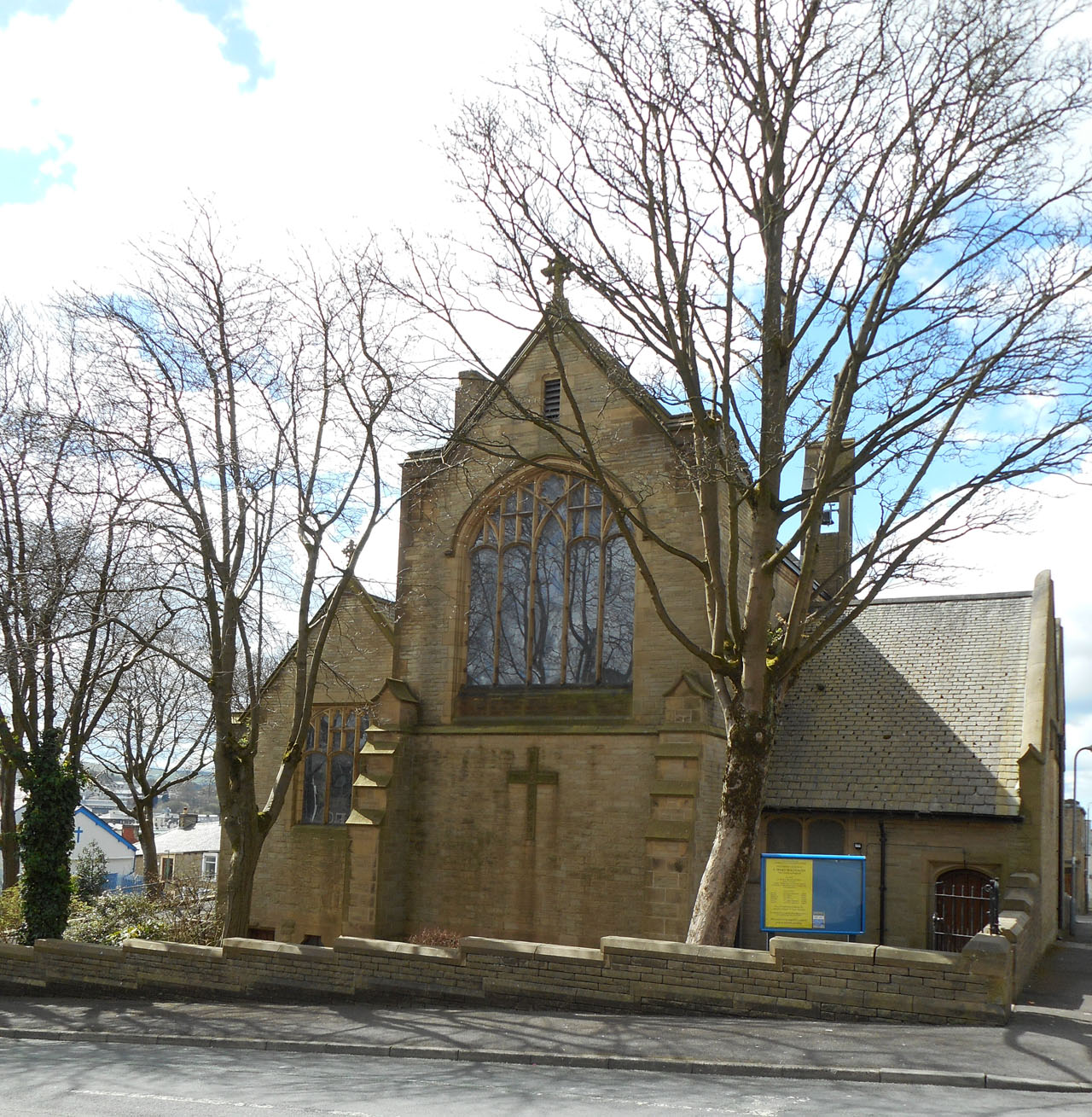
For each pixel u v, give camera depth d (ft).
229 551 73.56
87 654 85.40
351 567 74.02
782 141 57.77
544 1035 46.03
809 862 54.60
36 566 79.05
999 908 67.36
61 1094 37.04
